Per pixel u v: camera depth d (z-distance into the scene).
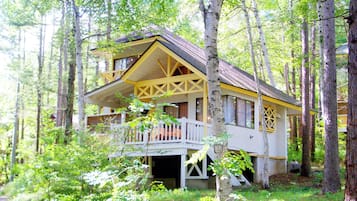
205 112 15.15
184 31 18.53
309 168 16.86
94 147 7.50
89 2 13.77
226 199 6.22
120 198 4.73
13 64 22.12
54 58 28.34
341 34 25.94
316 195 10.77
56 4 15.05
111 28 14.30
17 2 15.52
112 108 18.92
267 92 18.03
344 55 23.98
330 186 10.88
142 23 13.98
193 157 5.25
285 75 29.62
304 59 17.52
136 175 5.55
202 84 15.47
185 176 14.03
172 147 13.88
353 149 6.40
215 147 6.61
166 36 19.50
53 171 6.51
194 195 10.82
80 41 14.33
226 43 24.97
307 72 17.23
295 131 26.91
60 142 8.11
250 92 16.00
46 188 6.32
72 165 6.60
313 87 23.38
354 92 6.50
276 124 19.25
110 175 5.27
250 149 16.70
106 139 8.41
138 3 13.28
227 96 15.76
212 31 7.38
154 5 12.49
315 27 21.11
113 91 17.81
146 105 5.45
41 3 14.94
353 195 6.31
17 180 6.58
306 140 17.03
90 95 17.89
